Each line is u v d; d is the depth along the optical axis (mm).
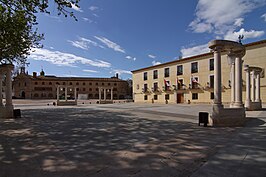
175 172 3586
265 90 24328
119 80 86812
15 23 9914
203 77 33312
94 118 12102
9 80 12523
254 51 25516
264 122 9688
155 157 4434
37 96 76875
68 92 79812
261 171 3559
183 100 36719
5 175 3449
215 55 8859
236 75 10367
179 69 37719
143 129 7992
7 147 5301
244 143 5527
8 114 12242
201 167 3801
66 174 3496
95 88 82938
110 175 3453
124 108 22625
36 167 3838
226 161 4098
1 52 11820
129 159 4305
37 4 8812
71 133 7227
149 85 45094
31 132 7449
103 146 5375
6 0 8625
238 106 10062
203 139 6129
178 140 6023
